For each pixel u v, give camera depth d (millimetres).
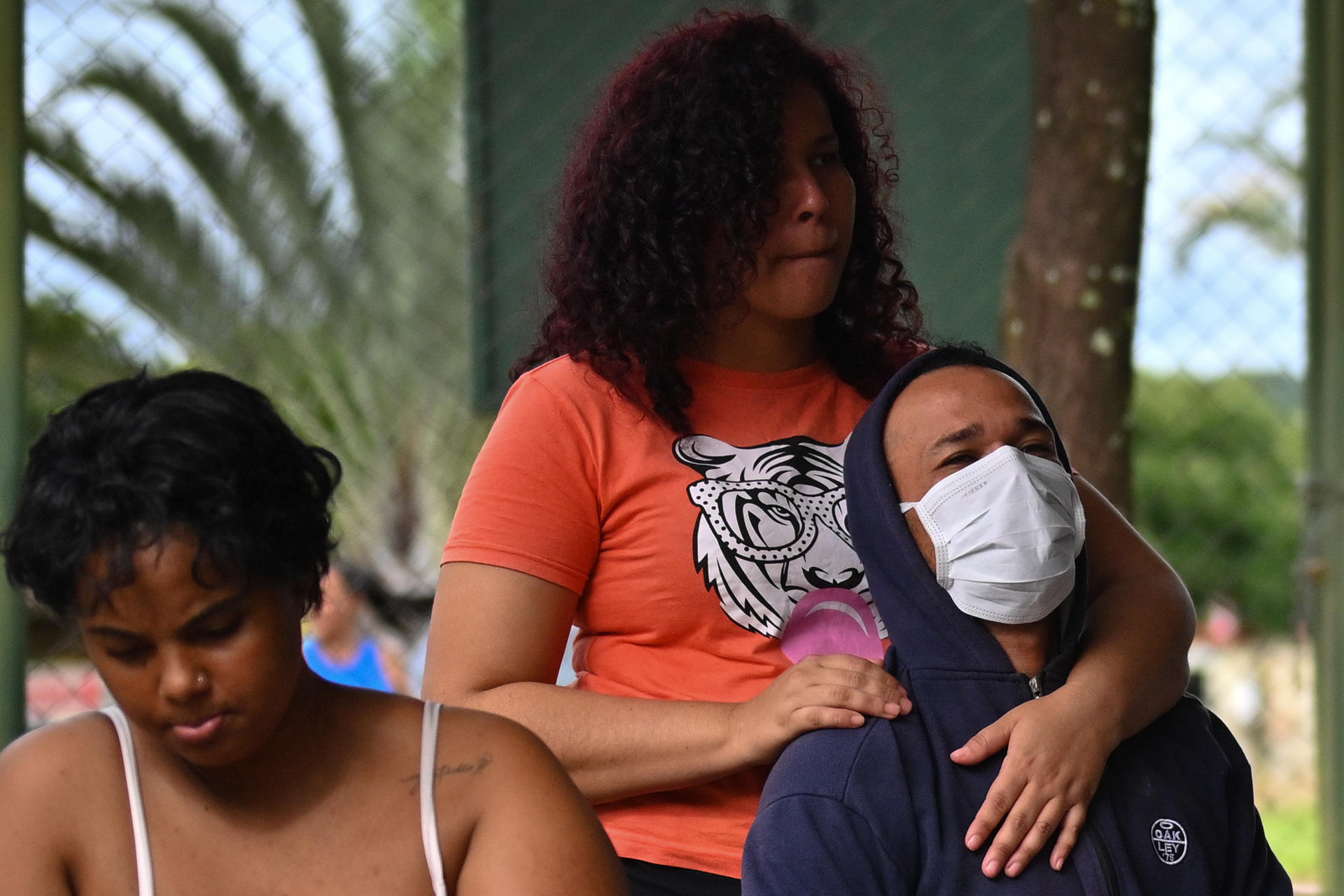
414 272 12242
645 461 3242
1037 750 2801
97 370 10289
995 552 2895
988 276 7418
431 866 2102
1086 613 3219
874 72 4570
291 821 2090
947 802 2803
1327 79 5902
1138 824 2891
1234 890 2998
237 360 11703
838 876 2717
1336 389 5832
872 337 3574
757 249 3256
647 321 3262
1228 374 10875
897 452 3033
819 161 3363
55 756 2094
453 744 2176
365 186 12273
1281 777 13688
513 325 7820
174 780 2084
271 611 1921
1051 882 2754
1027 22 7367
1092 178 5605
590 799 3080
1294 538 18531
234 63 11734
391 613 8094
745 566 3201
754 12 3557
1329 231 5875
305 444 1999
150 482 1817
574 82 7832
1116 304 5629
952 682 2936
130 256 11281
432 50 12461
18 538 1881
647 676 3229
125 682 1901
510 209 7859
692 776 3008
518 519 3203
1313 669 5902
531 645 3189
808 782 2809
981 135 7438
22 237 4727
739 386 3377
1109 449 5625
